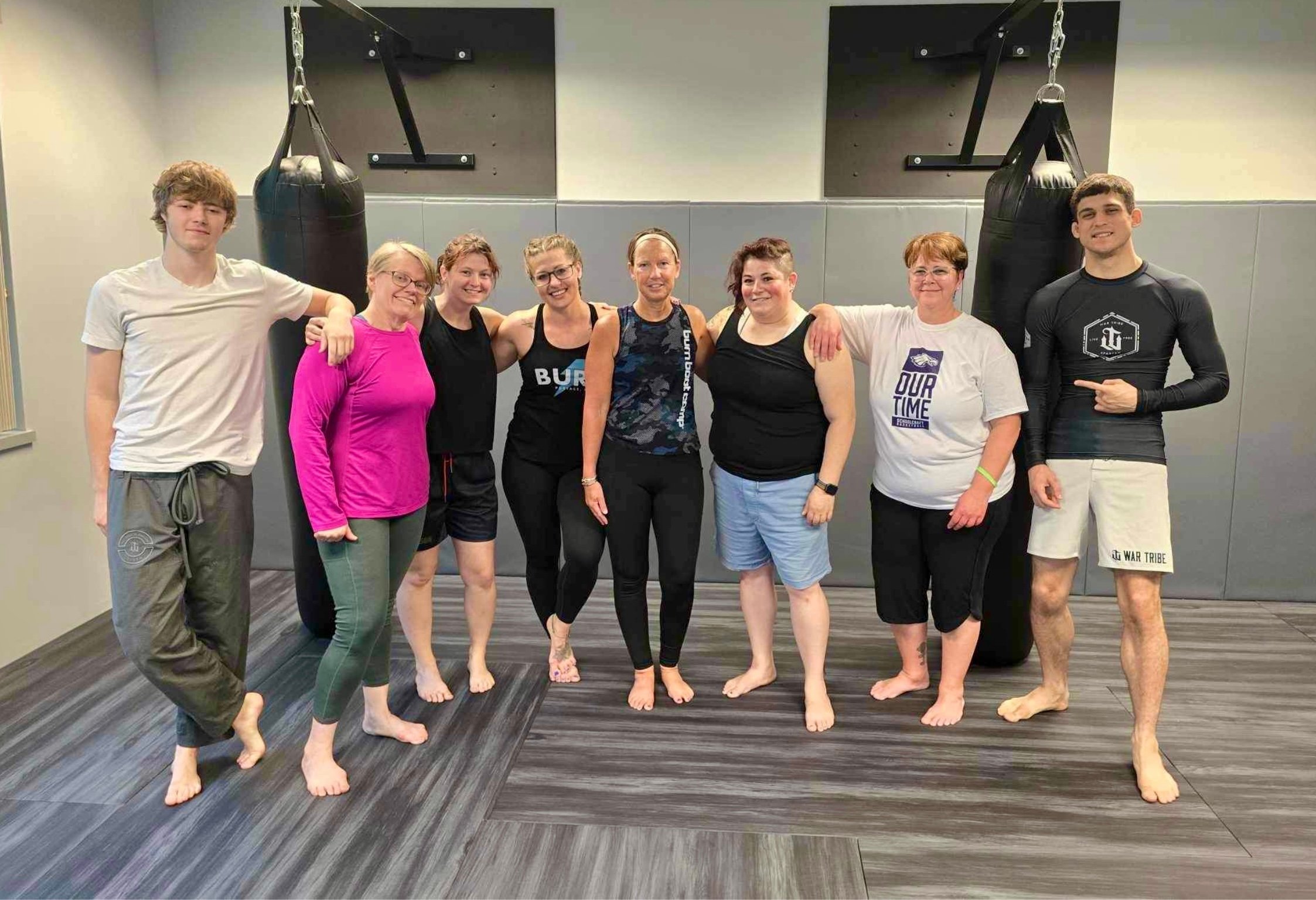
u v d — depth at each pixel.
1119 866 2.19
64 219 3.64
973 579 2.83
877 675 3.29
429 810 2.41
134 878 2.12
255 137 4.27
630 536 2.87
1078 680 3.25
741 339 2.76
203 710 2.38
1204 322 2.50
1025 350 2.99
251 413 2.46
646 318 2.74
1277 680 3.28
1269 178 4.01
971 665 3.41
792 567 2.85
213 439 2.35
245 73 4.23
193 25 4.21
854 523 4.29
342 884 2.11
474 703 3.03
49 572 3.57
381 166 4.28
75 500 3.71
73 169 3.69
